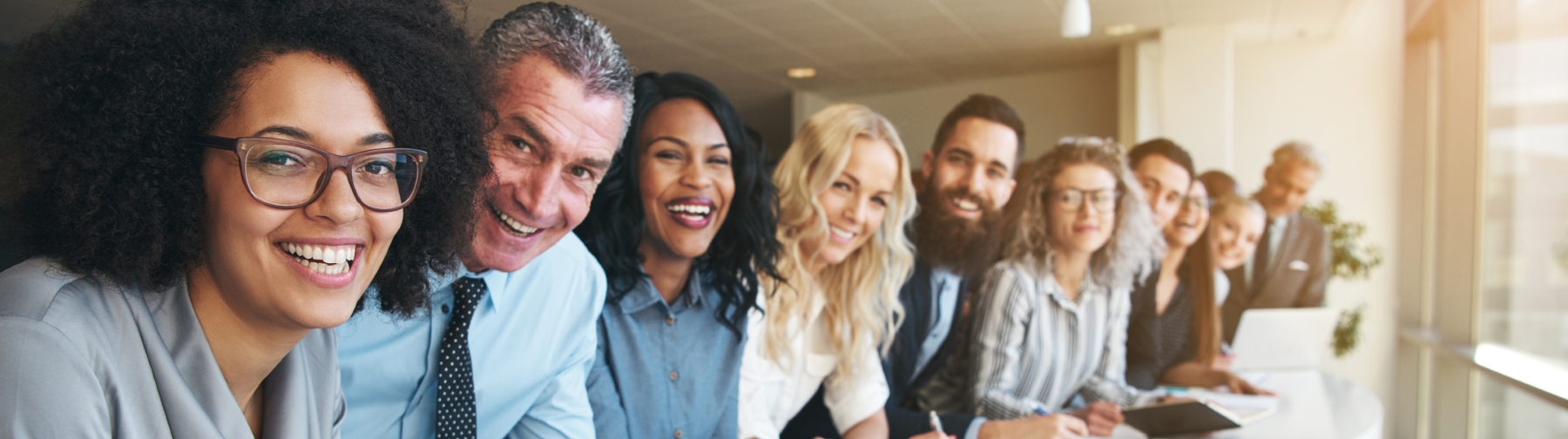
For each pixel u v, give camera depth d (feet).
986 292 10.69
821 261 9.03
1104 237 11.73
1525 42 11.71
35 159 2.28
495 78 3.98
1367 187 14.65
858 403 9.05
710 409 6.95
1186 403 8.64
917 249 10.12
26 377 2.11
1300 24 14.07
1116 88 13.83
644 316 6.61
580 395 5.40
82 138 2.25
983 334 10.60
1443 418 13.60
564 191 4.69
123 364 2.35
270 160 2.37
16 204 2.33
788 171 9.20
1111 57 14.01
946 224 10.51
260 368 2.73
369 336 4.42
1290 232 14.21
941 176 10.71
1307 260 14.16
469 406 4.55
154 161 2.30
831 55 10.73
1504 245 12.35
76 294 2.30
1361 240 14.53
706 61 10.08
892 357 9.80
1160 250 12.37
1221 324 12.57
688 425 6.80
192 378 2.52
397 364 4.54
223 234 2.41
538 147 4.53
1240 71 15.14
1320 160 14.55
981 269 10.69
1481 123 13.17
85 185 2.24
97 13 2.32
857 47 10.80
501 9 6.84
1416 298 15.01
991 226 10.86
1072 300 11.47
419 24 2.88
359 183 2.53
